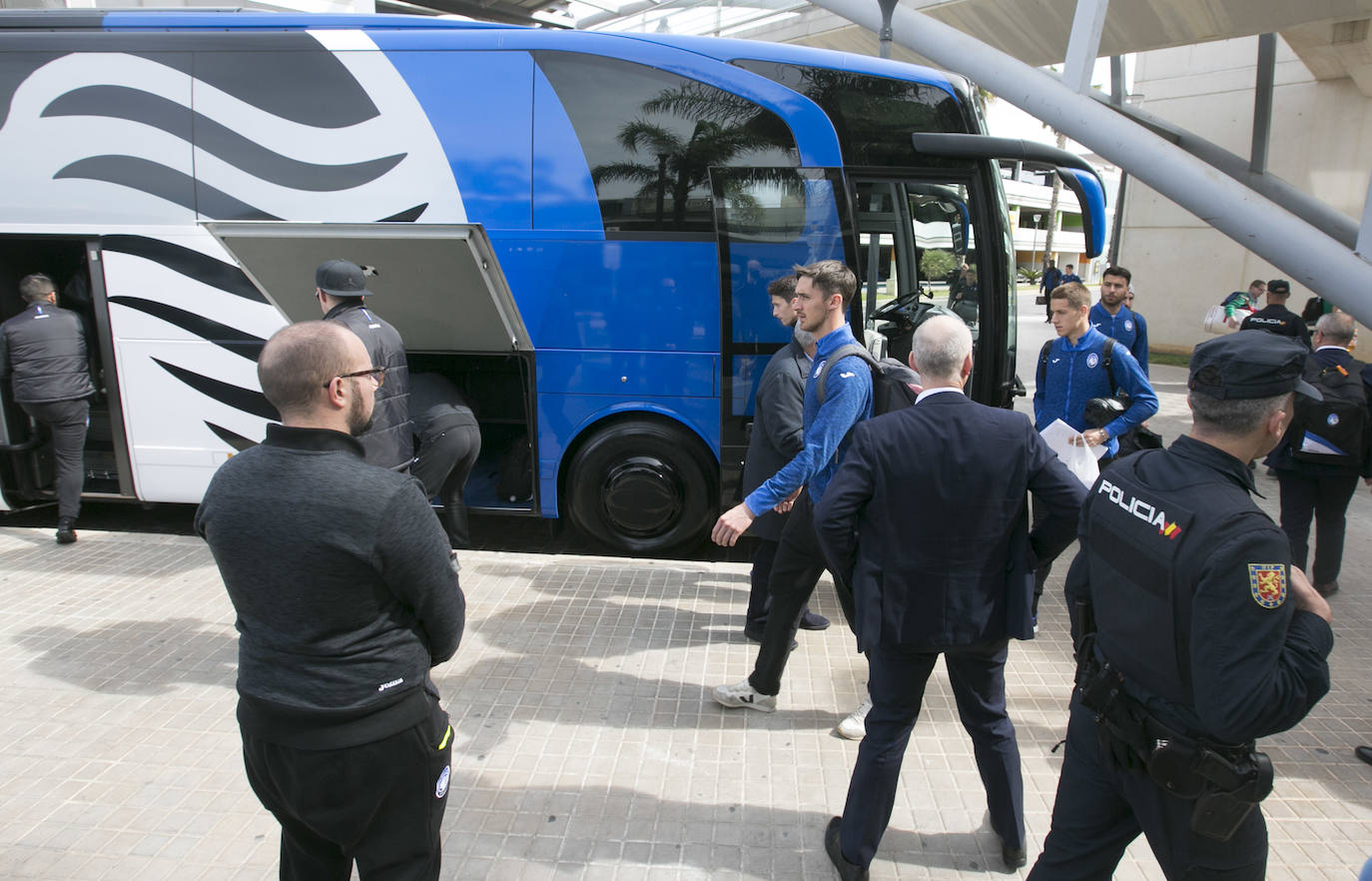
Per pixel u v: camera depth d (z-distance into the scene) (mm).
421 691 1880
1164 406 11188
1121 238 16703
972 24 9938
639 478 5500
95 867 2676
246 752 1846
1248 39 14523
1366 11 8375
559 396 5488
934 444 2330
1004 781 2572
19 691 3709
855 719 3414
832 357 3068
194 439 5684
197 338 5543
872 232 5461
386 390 3902
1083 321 4375
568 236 5281
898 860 2727
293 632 1712
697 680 3861
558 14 8328
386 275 4773
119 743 3342
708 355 5316
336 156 5309
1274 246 3426
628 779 3143
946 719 3584
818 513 2383
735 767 3225
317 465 1710
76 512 5480
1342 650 4246
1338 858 2756
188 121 5363
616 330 5363
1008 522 2350
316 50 5277
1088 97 4016
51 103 5422
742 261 5195
